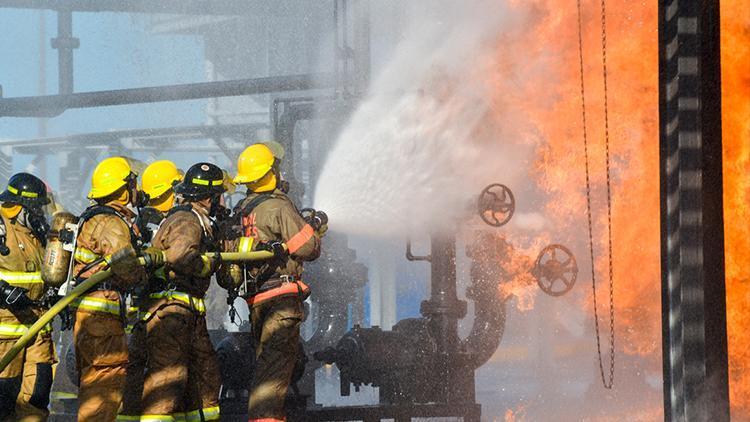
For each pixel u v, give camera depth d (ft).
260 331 38.81
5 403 38.32
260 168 39.11
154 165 40.63
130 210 37.52
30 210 39.45
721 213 30.91
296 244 38.32
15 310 38.32
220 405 43.21
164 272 36.73
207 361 38.11
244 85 96.73
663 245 31.76
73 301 36.37
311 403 51.47
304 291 38.88
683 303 30.81
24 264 38.88
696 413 30.63
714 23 31.04
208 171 37.60
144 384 36.78
